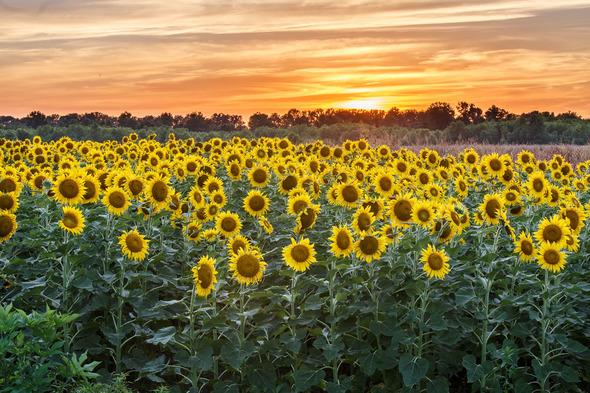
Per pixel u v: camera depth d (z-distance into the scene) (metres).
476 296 6.24
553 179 12.87
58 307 6.35
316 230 8.61
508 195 8.25
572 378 6.05
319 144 15.82
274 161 13.27
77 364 5.09
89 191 7.36
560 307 6.27
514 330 6.39
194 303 6.21
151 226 7.95
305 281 6.21
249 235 8.85
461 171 12.88
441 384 5.98
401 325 6.38
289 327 6.23
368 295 6.73
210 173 11.72
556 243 6.52
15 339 5.30
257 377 6.01
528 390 6.06
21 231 8.55
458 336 6.12
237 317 5.88
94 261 6.90
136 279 6.96
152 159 13.77
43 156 14.77
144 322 6.90
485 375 6.04
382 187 8.49
